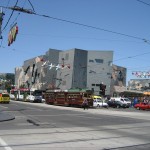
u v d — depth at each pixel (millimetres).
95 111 46156
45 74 103812
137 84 134125
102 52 98000
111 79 103312
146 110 60531
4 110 42656
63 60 97188
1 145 13758
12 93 99062
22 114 35562
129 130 20875
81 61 96188
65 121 27219
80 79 95750
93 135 17641
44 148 13133
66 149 12977
